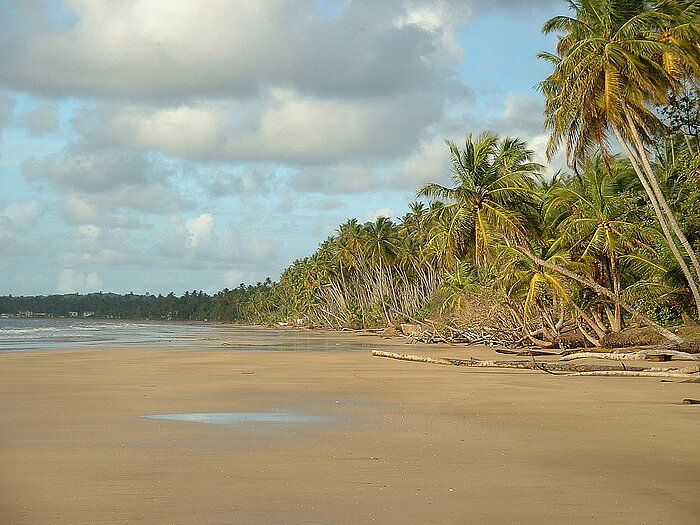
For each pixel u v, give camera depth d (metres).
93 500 7.44
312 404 16.48
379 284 106.25
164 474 8.73
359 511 7.02
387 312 102.19
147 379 23.58
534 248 39.38
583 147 26.23
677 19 24.62
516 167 35.28
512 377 24.25
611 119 23.73
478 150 34.22
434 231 50.12
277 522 6.62
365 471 8.94
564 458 9.84
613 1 24.70
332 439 11.45
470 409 15.55
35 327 136.25
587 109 24.92
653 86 24.19
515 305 44.34
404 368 29.20
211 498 7.53
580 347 40.41
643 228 33.00
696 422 13.52
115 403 16.55
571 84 25.02
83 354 40.69
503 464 9.41
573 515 6.89
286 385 21.47
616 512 7.01
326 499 7.50
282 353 42.97
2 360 34.66
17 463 9.42
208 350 46.84
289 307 164.75
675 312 35.69
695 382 21.34
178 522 6.62
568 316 44.41
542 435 11.91
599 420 13.78
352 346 54.53
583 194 36.78
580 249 37.31
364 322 107.25
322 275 131.25
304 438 11.53
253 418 14.00
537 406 16.11
